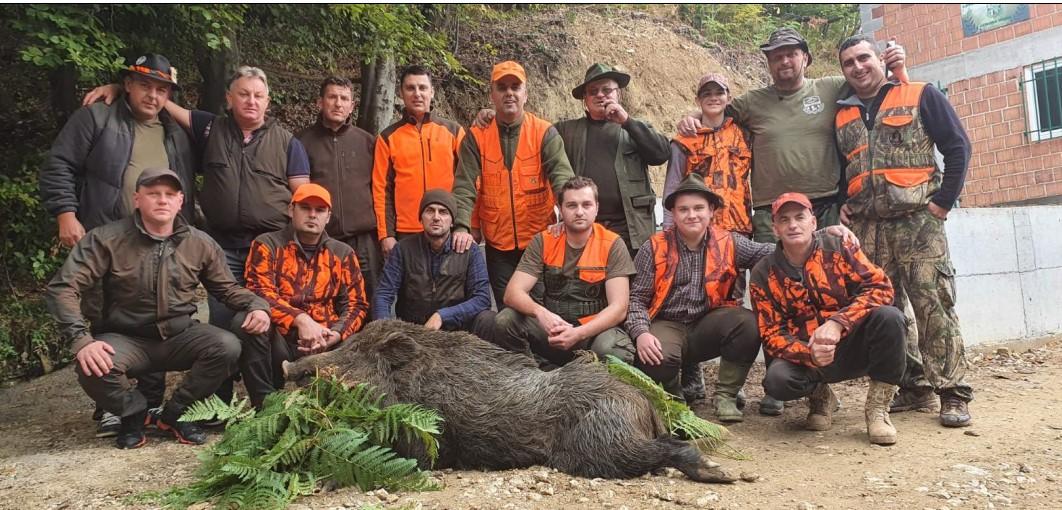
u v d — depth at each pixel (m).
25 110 8.60
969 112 12.52
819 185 5.80
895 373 4.69
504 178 5.86
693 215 5.24
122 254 5.15
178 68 9.24
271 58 10.62
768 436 5.02
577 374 4.10
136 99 5.58
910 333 5.46
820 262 4.90
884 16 13.66
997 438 4.75
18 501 4.10
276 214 5.87
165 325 5.23
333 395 4.10
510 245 5.94
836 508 3.52
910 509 3.49
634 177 5.95
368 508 3.35
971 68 12.44
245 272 5.62
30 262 8.30
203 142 5.98
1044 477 3.94
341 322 5.54
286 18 8.40
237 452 3.84
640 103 14.78
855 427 5.16
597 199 5.74
